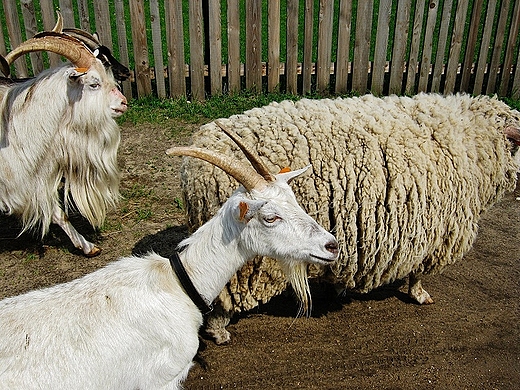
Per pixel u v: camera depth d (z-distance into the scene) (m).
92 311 1.24
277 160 1.54
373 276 1.68
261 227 1.28
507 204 2.49
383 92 3.47
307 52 3.25
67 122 1.87
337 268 1.62
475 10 3.25
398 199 1.57
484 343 1.73
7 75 1.74
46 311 1.24
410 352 1.69
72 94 1.83
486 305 1.89
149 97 3.26
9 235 2.18
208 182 1.57
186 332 1.31
